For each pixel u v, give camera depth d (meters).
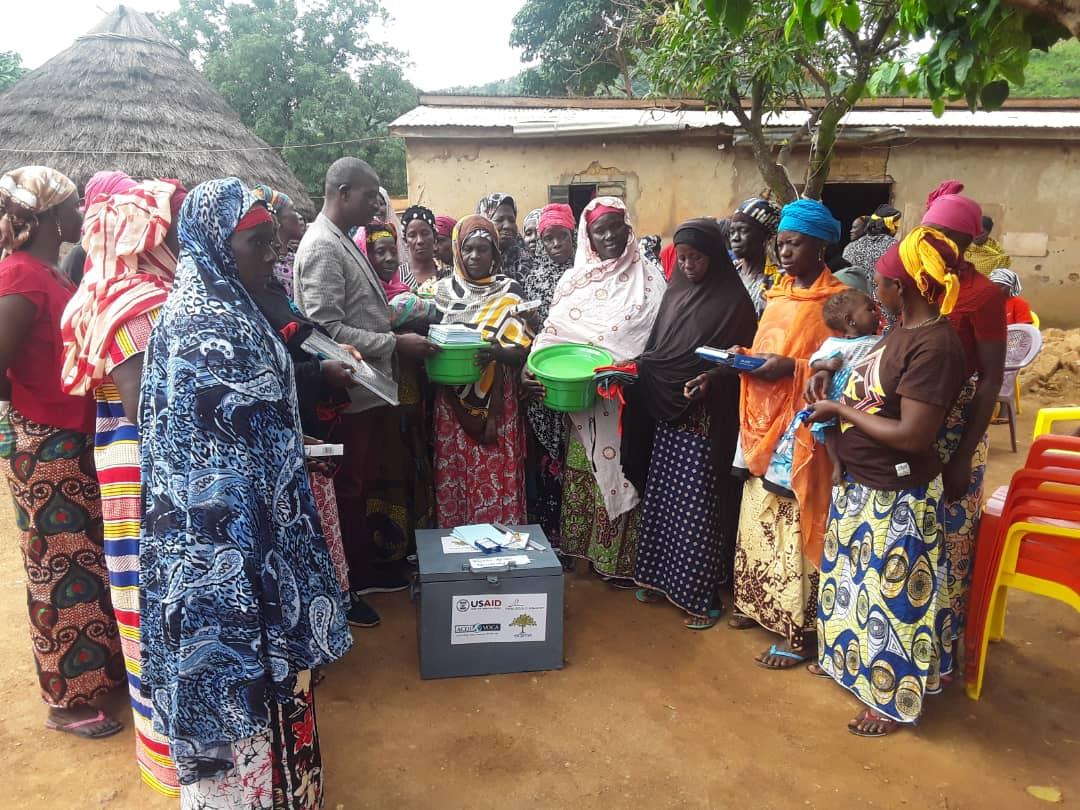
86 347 2.11
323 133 21.72
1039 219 10.41
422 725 2.81
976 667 2.94
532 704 2.95
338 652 1.96
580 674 3.15
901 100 10.98
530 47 17.42
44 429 2.51
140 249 2.10
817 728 2.80
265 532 1.76
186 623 1.67
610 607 3.72
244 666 1.70
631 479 3.74
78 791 2.46
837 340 2.88
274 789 1.90
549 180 10.45
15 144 9.07
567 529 3.92
